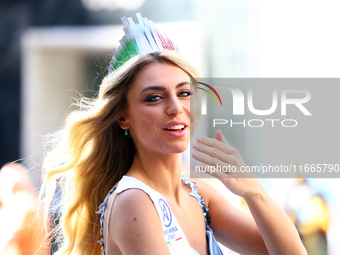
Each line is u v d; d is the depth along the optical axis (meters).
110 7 14.88
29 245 6.02
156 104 3.44
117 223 3.30
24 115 15.88
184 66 3.52
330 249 7.94
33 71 15.66
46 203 4.05
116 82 3.52
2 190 6.58
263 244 3.83
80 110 3.83
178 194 3.68
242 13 12.23
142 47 3.57
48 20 15.36
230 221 3.91
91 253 3.85
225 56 12.49
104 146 3.78
